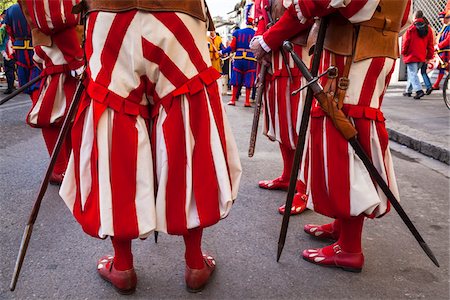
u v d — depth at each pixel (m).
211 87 1.74
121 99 1.63
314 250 2.20
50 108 2.98
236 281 1.99
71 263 2.13
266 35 2.76
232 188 1.79
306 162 2.15
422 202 3.06
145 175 1.67
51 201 2.93
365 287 1.96
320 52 1.91
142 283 1.97
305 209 2.83
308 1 1.80
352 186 1.88
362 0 1.71
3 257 2.17
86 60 1.74
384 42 1.87
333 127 1.89
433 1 10.79
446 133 4.83
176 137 1.66
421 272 2.10
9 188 3.16
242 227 2.58
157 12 1.58
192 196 1.71
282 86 2.83
